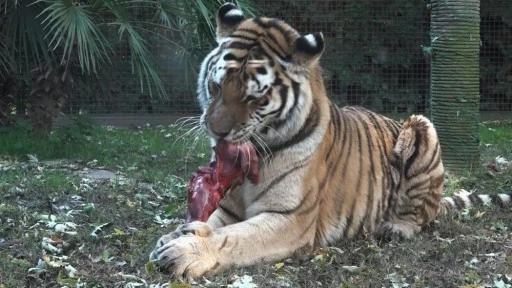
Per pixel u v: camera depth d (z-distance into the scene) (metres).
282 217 7.16
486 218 9.45
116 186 11.03
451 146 12.89
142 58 13.75
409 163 8.58
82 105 20.27
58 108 15.73
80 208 9.57
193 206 6.94
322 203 7.67
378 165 8.37
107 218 8.98
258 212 7.27
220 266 6.71
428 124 8.71
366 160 8.21
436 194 8.78
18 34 13.84
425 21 21.14
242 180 7.12
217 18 7.45
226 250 6.77
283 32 7.16
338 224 7.89
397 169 8.61
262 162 7.17
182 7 13.88
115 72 19.97
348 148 7.99
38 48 14.41
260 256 6.96
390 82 21.33
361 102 21.27
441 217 9.34
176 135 17.50
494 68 21.47
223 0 13.70
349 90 21.23
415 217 8.66
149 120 20.44
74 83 16.44
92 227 8.50
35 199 10.05
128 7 14.13
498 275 7.07
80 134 15.65
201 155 14.45
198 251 6.57
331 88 21.19
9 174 11.69
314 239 7.59
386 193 8.45
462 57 12.78
